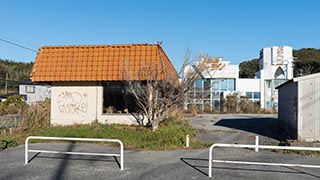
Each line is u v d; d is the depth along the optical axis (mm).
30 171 7223
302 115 11961
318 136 11758
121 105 15070
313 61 50250
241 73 61969
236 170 7449
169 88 13156
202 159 8695
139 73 13586
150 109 13133
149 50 14430
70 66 14773
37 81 14945
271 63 35438
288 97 14578
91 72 14461
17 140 11508
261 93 35219
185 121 17594
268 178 6719
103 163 8086
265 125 18797
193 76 13477
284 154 9523
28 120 14945
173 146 10586
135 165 7879
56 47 15422
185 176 6855
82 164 7953
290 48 35438
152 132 12492
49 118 15945
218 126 18328
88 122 15109
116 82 15023
